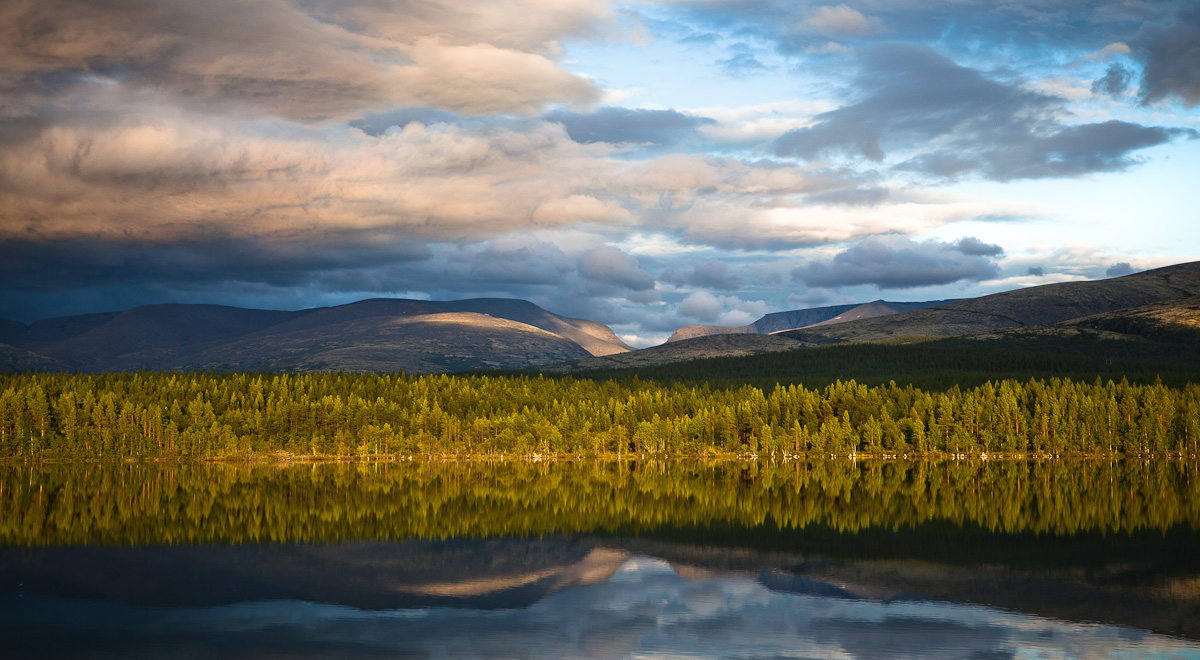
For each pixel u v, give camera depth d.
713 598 73.69
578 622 65.69
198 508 134.62
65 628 63.59
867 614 67.81
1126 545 98.50
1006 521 117.56
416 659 56.03
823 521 119.50
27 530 111.38
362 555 94.62
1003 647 58.38
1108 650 57.50
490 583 80.12
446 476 197.62
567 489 167.38
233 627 64.00
